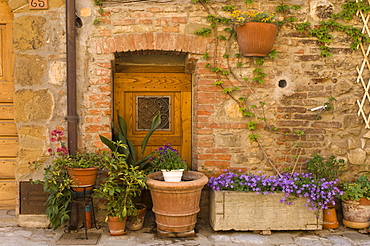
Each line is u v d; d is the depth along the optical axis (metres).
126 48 3.69
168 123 4.25
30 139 3.67
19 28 3.64
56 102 3.69
